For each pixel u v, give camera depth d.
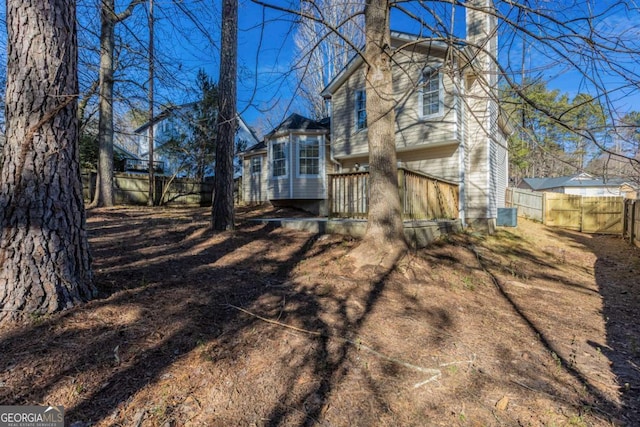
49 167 2.66
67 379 2.00
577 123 3.96
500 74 4.12
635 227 9.70
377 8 4.89
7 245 2.51
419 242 6.18
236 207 13.47
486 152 9.29
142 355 2.32
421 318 3.37
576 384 2.40
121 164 19.77
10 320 2.44
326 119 13.98
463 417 1.99
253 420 1.89
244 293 3.60
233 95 6.68
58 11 2.71
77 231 2.87
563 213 13.17
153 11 5.07
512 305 4.11
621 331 3.54
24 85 2.58
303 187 12.01
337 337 2.80
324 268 4.62
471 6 4.03
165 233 6.29
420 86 4.68
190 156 15.19
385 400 2.11
